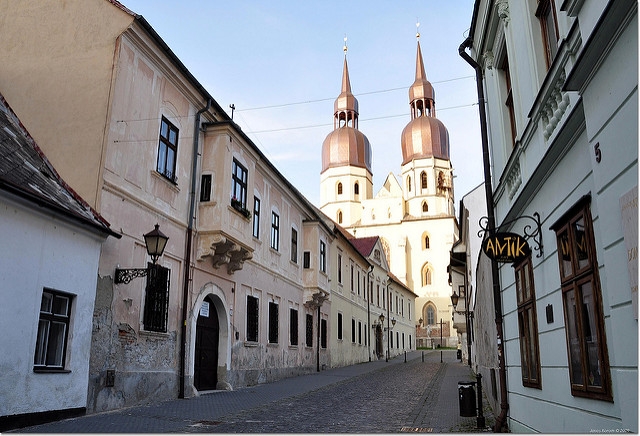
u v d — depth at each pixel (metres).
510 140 10.55
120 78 13.67
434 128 85.81
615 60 4.38
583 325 5.82
